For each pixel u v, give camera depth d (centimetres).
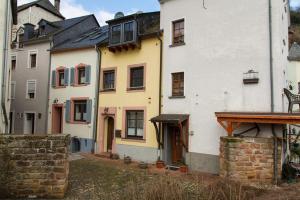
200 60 1585
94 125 2072
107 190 1117
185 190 687
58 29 2630
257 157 1254
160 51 1770
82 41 2308
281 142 1278
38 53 2484
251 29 1428
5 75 1323
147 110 1805
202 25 1591
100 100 2064
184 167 1530
